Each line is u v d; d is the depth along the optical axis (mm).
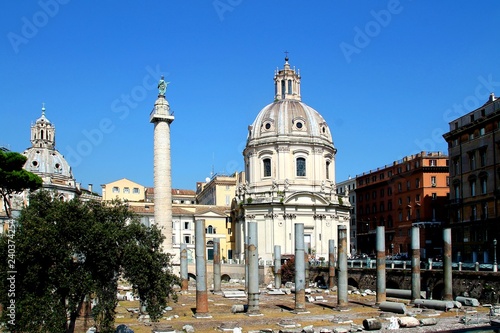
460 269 64000
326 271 97250
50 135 154875
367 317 55938
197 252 57594
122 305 65562
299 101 128625
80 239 35719
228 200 159125
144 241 39594
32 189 72938
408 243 126812
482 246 86688
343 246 62938
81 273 35562
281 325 51281
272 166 120125
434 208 121375
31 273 34125
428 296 67688
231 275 115312
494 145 84250
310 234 116938
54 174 144875
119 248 37406
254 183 121938
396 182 133750
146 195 174875
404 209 129875
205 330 49562
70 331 36594
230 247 135875
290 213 116000
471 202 90375
